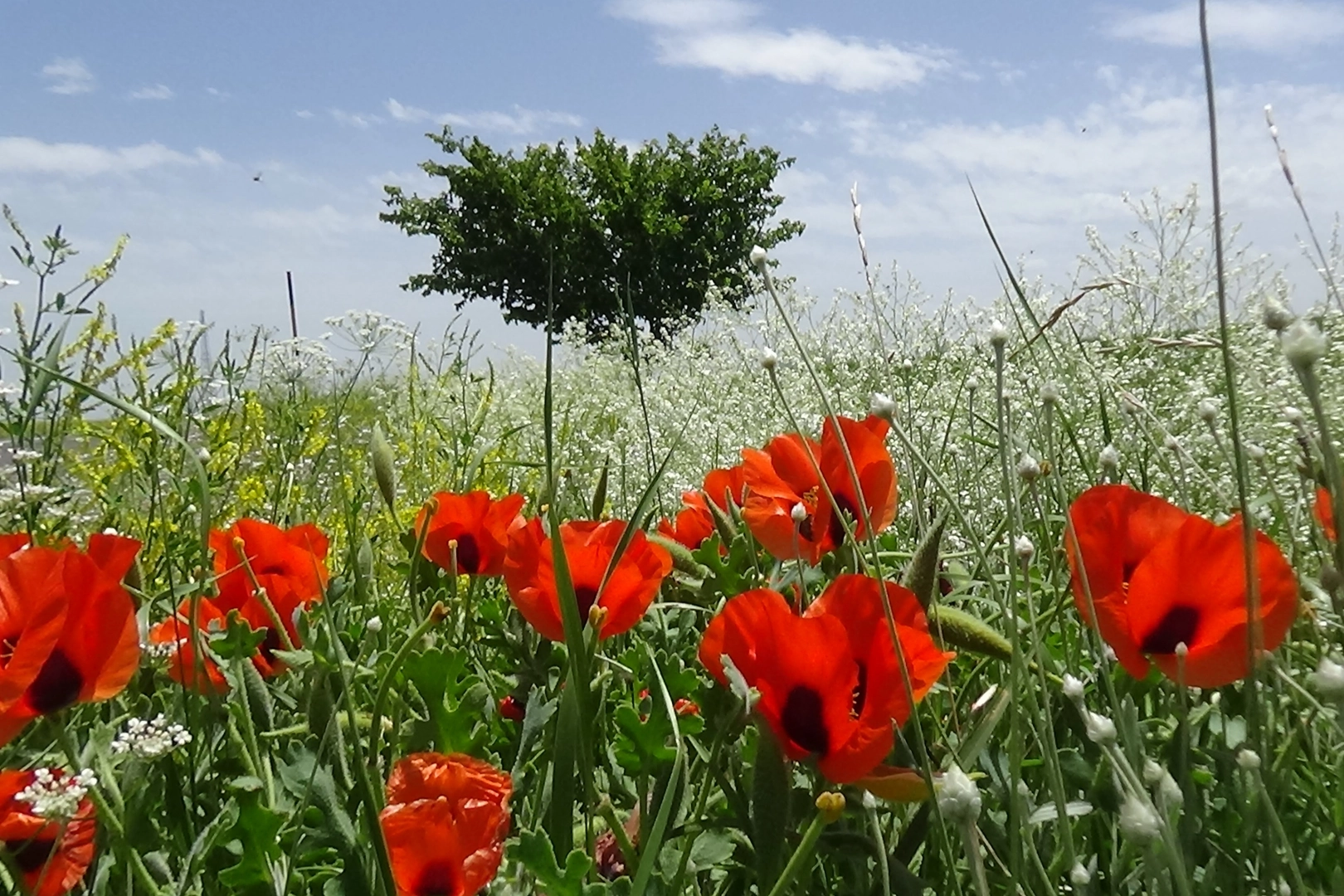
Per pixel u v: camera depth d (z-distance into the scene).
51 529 2.51
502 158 23.94
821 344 5.79
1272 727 1.39
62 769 1.37
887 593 1.15
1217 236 0.99
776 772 1.12
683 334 7.11
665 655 1.95
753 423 5.23
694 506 2.44
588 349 7.86
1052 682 1.47
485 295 24.48
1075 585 1.27
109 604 1.21
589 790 1.27
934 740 1.42
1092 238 4.87
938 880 1.36
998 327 1.21
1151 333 4.63
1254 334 3.80
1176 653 1.17
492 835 1.12
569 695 1.27
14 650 1.11
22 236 2.53
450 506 2.09
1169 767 1.32
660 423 5.52
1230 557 1.19
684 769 1.24
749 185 22.17
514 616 1.91
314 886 1.24
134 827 1.20
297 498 3.74
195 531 2.63
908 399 3.85
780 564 1.87
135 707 1.64
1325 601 1.49
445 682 1.40
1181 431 3.89
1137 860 1.23
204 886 1.29
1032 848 1.16
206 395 3.30
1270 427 3.05
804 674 1.11
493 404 6.63
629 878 1.23
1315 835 1.34
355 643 1.96
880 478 1.67
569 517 2.83
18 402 2.49
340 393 4.75
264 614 1.82
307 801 1.27
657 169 21.53
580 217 20.48
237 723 1.53
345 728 1.43
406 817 1.10
